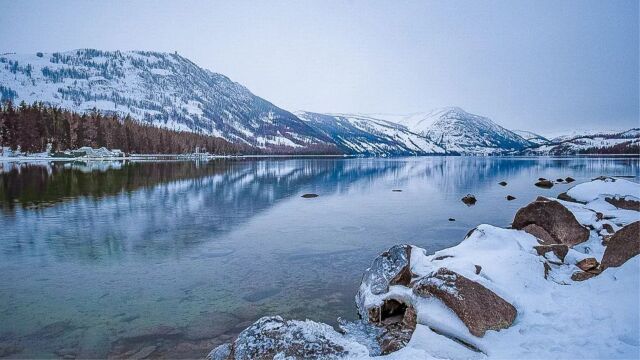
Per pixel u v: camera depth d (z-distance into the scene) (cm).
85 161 10419
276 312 1147
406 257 1273
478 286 905
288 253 1800
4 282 1410
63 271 1543
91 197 3750
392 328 1027
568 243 1462
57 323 1068
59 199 3603
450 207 3344
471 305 859
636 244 1015
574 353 702
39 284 1387
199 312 1142
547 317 849
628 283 905
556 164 12350
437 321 871
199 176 6538
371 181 6200
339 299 1248
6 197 3688
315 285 1372
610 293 893
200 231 2303
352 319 1107
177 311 1148
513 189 4903
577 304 878
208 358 843
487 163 14225
